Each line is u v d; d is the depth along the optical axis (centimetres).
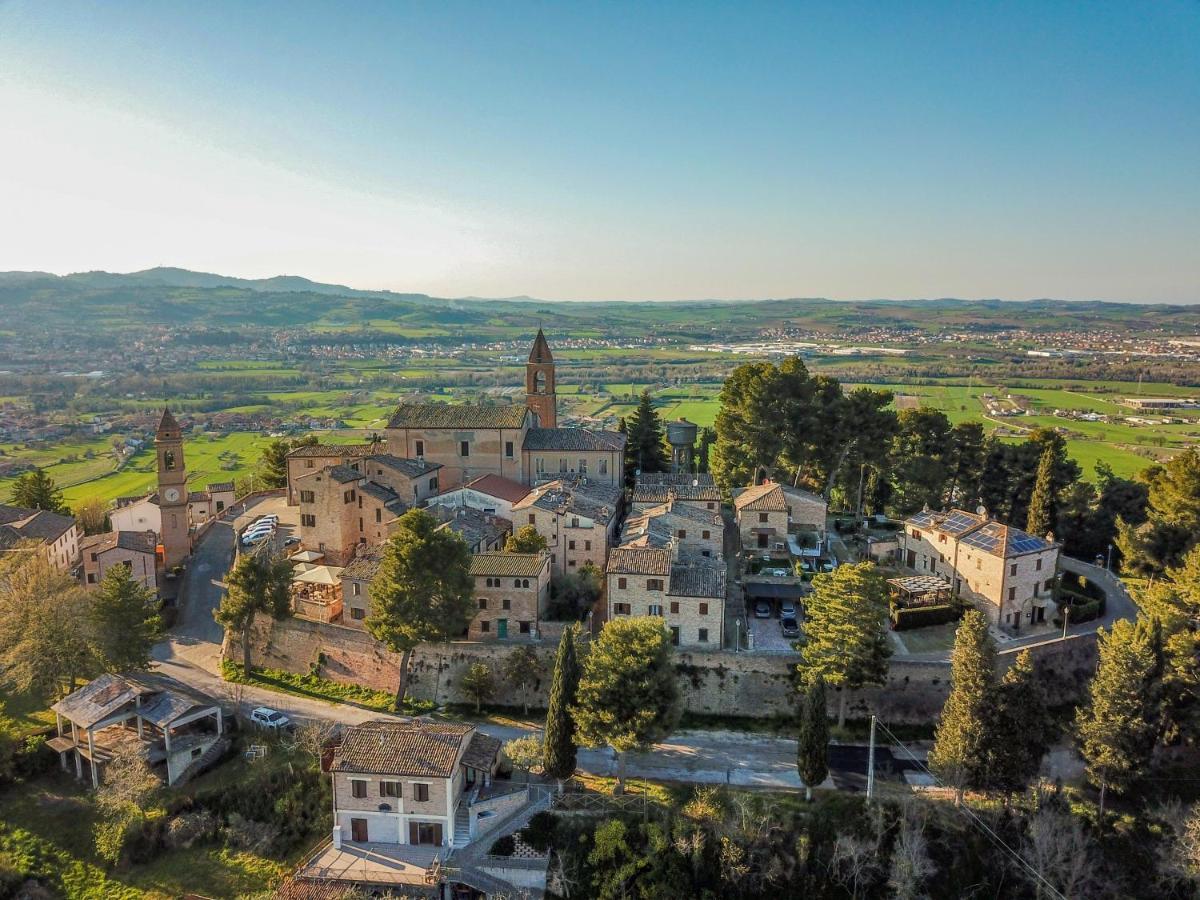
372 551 9125
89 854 6481
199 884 6225
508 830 6319
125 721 7638
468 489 10562
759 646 7925
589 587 8612
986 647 6322
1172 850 5909
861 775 6712
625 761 6812
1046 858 5928
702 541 9425
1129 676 6203
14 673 7475
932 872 5941
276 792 6825
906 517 11662
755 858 6075
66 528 11225
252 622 8800
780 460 11962
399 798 6309
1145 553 9288
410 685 8062
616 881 5997
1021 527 11569
